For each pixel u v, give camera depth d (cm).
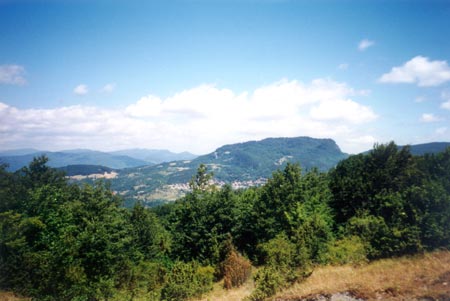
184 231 2784
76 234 1895
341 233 2248
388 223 1939
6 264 1825
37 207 2341
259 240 2481
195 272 2083
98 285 1684
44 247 2066
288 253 1811
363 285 1257
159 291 1909
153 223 3127
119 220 2241
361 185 2350
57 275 1609
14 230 1936
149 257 2812
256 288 1498
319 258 1889
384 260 1758
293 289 1427
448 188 1892
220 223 2716
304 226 2073
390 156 2292
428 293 1055
